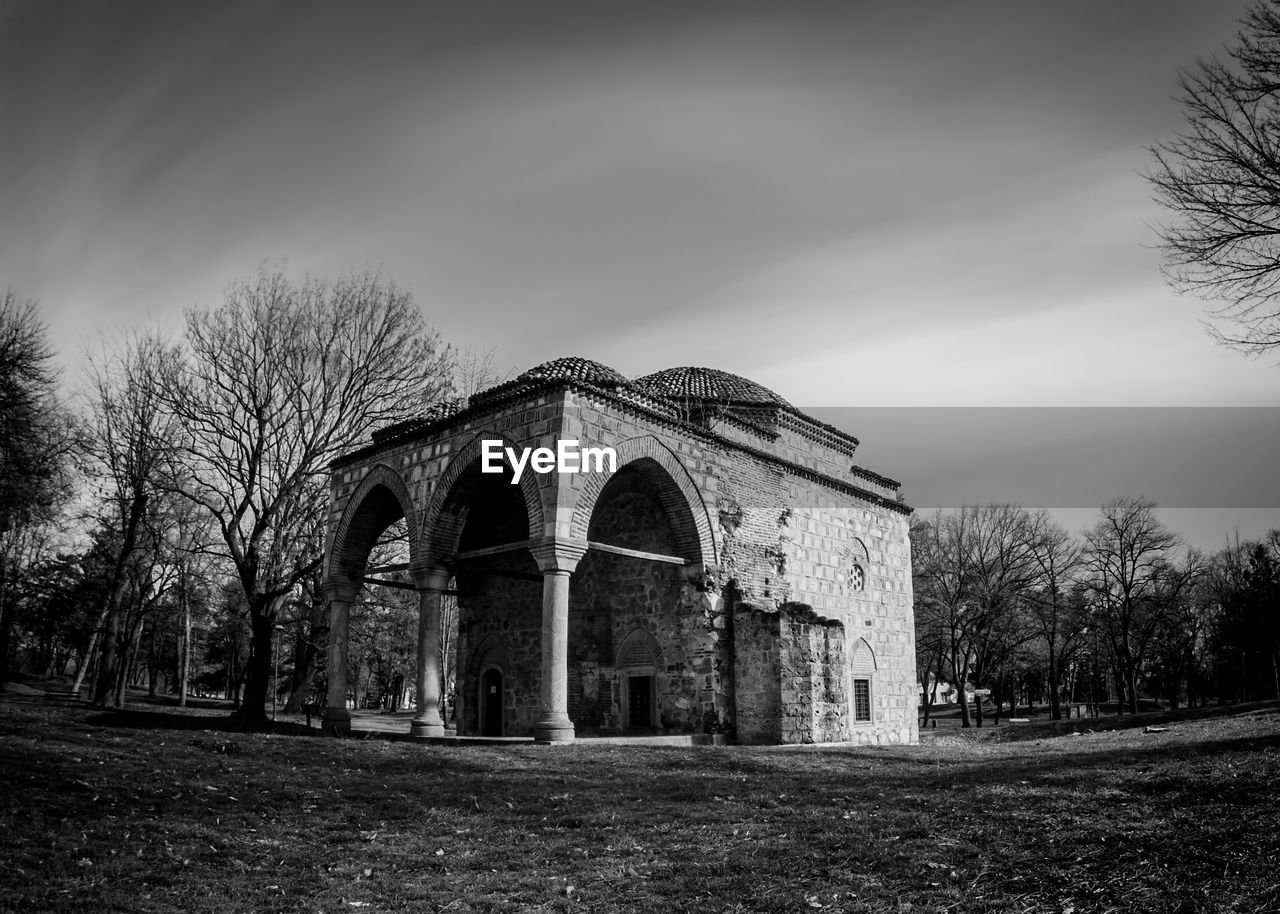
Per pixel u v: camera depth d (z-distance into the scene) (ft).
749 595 92.22
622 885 31.04
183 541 147.33
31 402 114.21
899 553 121.70
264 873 33.27
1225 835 29.66
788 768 59.82
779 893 28.91
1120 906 24.81
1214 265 52.70
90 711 93.86
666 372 122.93
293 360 106.01
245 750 60.18
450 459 84.12
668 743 80.02
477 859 34.99
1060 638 221.66
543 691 72.38
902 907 26.63
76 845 35.09
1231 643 205.36
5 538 149.28
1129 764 50.34
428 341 116.57
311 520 112.06
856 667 108.47
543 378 89.04
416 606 168.35
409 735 87.61
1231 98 50.65
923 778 51.72
